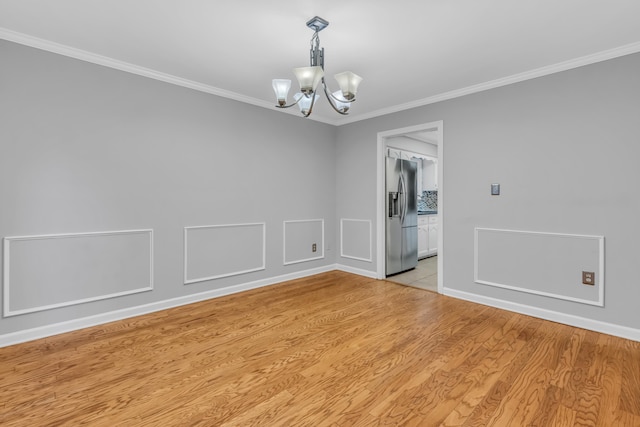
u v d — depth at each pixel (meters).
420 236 5.72
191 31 2.27
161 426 1.50
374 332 2.56
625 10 1.97
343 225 4.72
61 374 1.94
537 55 2.59
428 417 1.56
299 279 4.27
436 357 2.15
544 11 1.99
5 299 2.31
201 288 3.38
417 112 3.78
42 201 2.45
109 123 2.75
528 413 1.58
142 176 2.95
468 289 3.37
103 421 1.53
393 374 1.94
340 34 2.29
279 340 2.42
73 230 2.59
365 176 4.41
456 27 2.19
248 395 1.74
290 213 4.21
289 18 2.09
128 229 2.88
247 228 3.76
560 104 2.74
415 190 5.08
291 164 4.21
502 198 3.10
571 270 2.70
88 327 2.66
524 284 2.97
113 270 2.80
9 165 2.32
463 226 3.39
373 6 1.95
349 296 3.53
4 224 2.30
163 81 3.06
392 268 4.55
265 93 3.59
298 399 1.70
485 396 1.72
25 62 2.37
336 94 2.43
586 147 2.61
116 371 1.98
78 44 2.48
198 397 1.72
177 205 3.18
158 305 3.06
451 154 3.47
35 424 1.50
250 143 3.77
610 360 2.10
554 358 2.13
